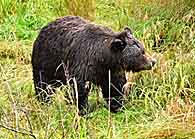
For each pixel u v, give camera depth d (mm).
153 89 10688
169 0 13164
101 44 10227
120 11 14000
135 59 10141
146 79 11094
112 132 9320
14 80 11477
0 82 11008
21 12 14852
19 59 12812
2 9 14828
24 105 9078
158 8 13297
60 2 14266
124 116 10156
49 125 8633
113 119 10117
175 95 10617
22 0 15219
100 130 9516
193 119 9547
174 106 9977
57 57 10617
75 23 10695
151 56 10828
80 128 9234
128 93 10859
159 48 12469
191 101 10250
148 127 9375
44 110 9422
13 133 8773
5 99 10055
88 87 10445
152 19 13195
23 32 14156
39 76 10992
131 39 10195
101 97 10930
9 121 8555
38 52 10906
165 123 9344
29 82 11484
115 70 10359
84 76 10312
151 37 12828
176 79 10922
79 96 10375
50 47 10688
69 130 9109
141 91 10930
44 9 14789
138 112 10102
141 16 13383
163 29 12930
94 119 10172
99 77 10430
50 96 10008
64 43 10508
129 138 9094
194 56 11414
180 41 12508
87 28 10477
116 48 10086
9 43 13531
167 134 9211
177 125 9305
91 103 10891
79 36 10414
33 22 14531
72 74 10398
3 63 12734
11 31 14117
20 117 8930
